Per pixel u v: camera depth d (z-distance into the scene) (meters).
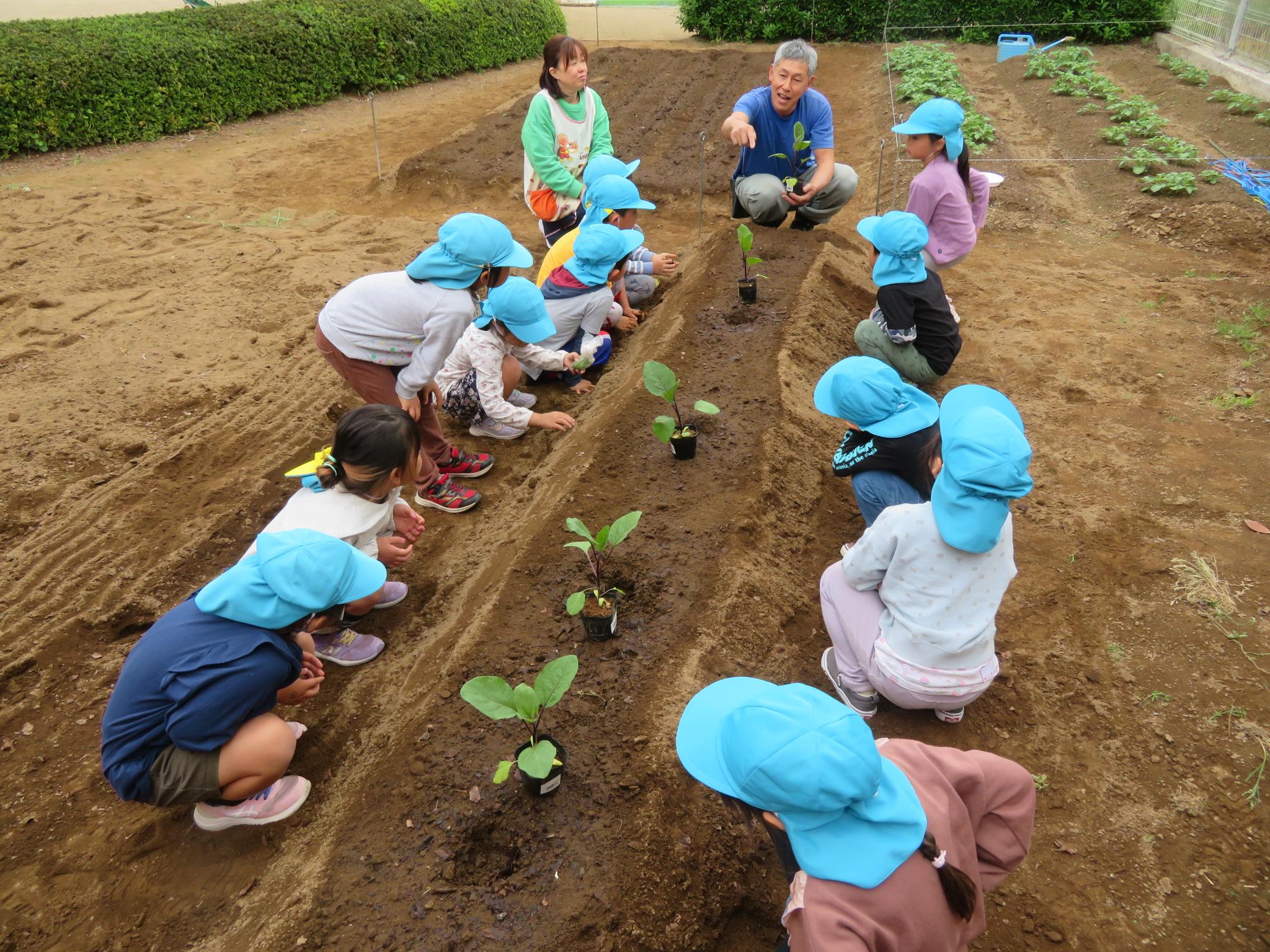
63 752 3.39
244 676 2.64
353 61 14.23
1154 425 5.22
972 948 2.63
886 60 14.89
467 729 3.08
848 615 3.18
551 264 6.23
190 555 4.40
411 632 3.91
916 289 4.98
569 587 3.73
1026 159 9.91
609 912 2.47
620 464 4.53
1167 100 11.48
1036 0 15.64
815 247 6.97
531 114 6.71
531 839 2.71
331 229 8.90
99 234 8.47
